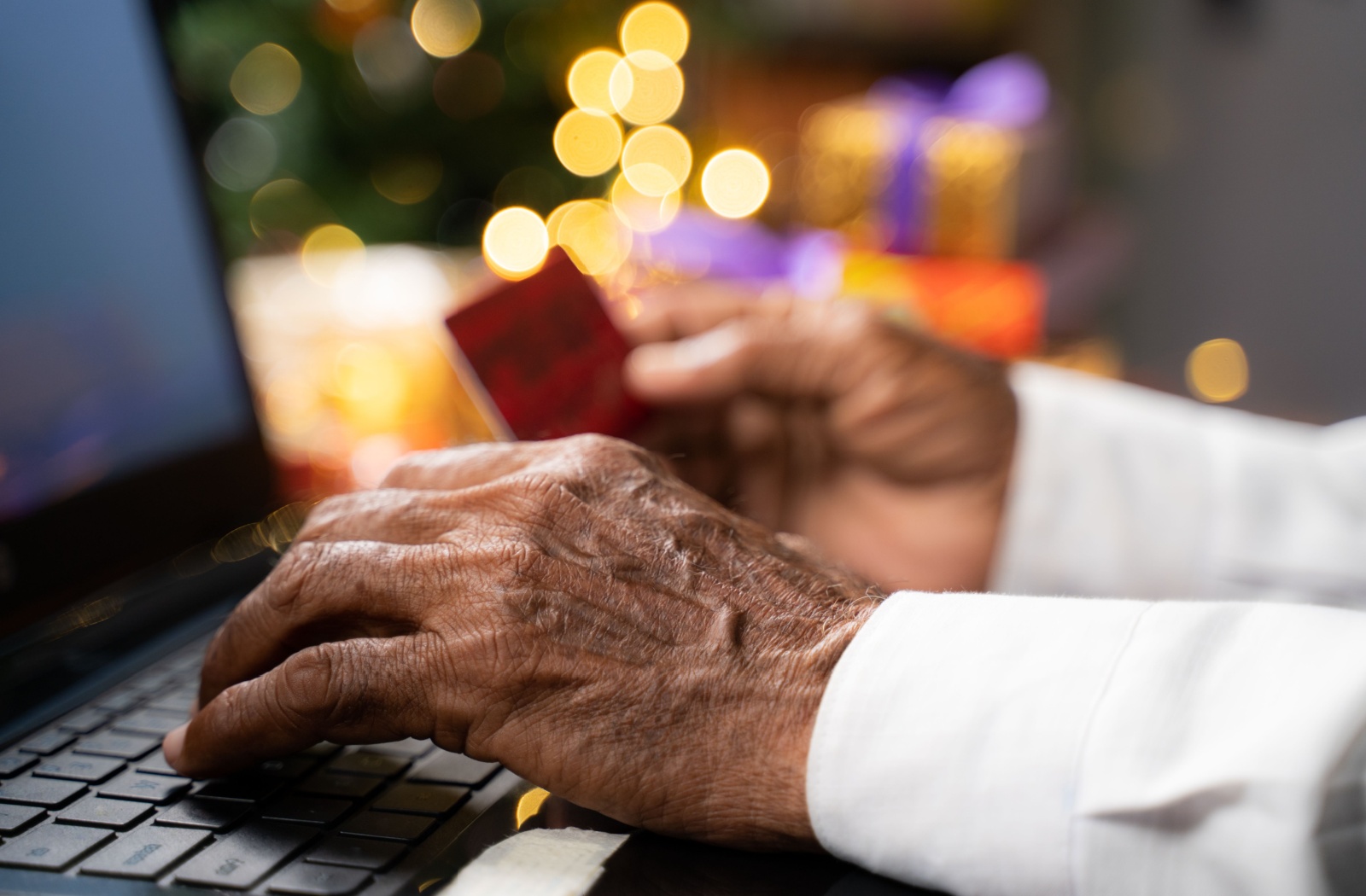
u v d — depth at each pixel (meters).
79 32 0.69
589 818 0.52
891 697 0.50
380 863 0.50
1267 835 0.46
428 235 1.44
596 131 1.42
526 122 1.45
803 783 0.50
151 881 0.49
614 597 0.52
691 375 0.73
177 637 0.66
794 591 0.54
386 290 0.99
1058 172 1.45
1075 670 0.49
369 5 1.26
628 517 0.55
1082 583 0.73
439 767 0.55
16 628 0.64
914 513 0.79
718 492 0.81
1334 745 0.47
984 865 0.48
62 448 0.67
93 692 0.61
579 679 0.51
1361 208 2.19
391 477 0.58
